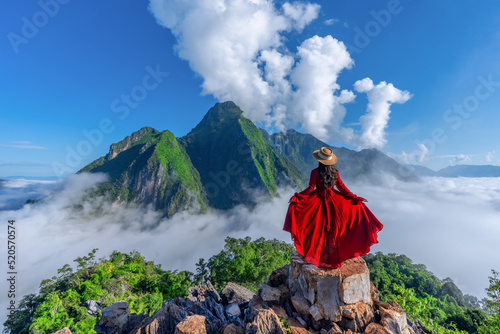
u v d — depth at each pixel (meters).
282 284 6.29
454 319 50.06
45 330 38.94
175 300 8.88
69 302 47.62
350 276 4.86
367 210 5.39
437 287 89.31
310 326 4.96
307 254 5.23
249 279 46.59
